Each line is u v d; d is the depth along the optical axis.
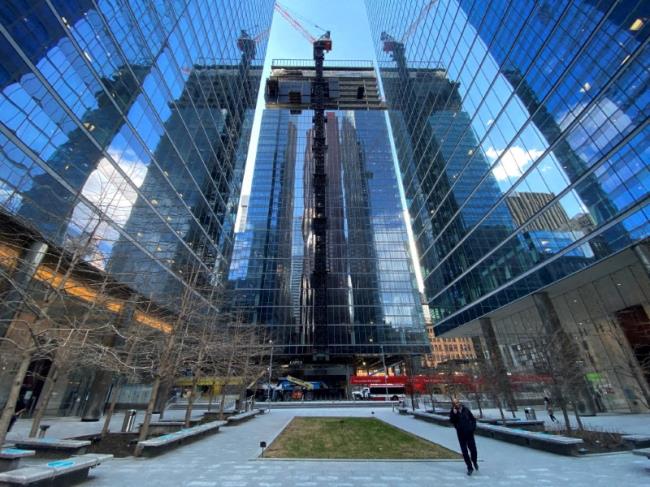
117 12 25.75
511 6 32.78
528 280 31.52
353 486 7.61
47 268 13.72
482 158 38.66
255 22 67.88
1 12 16.88
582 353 30.39
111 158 25.02
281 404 44.31
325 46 118.75
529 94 30.67
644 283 25.00
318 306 66.44
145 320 20.41
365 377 59.06
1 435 8.19
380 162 91.44
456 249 44.94
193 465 9.64
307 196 83.12
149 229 29.75
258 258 73.06
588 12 24.52
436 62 50.47
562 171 27.27
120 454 11.25
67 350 11.50
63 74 20.59
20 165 17.42
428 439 14.73
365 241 76.75
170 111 34.12
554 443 11.46
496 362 25.89
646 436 11.55
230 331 38.88
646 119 20.69
